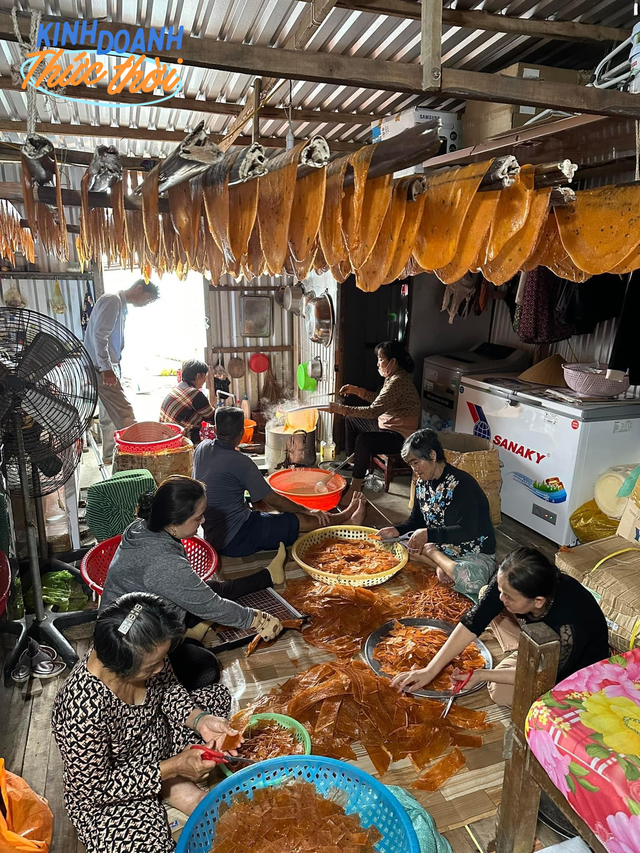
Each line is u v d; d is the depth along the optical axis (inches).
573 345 183.9
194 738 76.2
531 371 178.1
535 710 61.1
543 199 68.1
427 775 81.7
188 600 92.0
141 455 150.1
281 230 59.8
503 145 113.2
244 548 134.2
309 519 146.2
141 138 167.9
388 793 64.1
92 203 67.0
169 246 77.7
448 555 124.3
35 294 200.1
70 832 75.8
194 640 105.3
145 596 62.8
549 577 73.4
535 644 62.9
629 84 97.7
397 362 182.2
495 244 70.6
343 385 230.7
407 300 222.4
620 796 51.1
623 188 74.0
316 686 93.0
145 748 70.6
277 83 118.0
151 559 89.4
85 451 221.1
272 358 268.1
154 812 65.1
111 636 57.9
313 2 90.7
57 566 135.0
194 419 189.9
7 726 92.7
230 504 133.2
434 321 225.3
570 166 61.9
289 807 64.9
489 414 179.6
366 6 94.3
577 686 63.8
